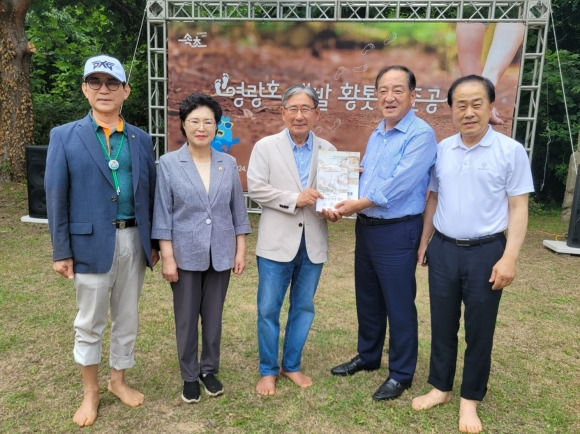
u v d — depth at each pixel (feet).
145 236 7.93
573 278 16.02
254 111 22.03
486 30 19.94
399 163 8.09
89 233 7.44
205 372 8.95
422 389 9.18
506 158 7.30
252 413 8.38
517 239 7.42
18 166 26.86
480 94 7.14
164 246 8.07
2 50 25.82
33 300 12.98
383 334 9.60
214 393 8.79
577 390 9.29
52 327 11.41
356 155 8.34
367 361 9.70
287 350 9.34
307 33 21.08
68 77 37.35
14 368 9.61
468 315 7.84
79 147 7.35
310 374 9.73
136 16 29.40
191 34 21.81
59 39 35.53
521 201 7.39
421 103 20.86
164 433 7.82
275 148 8.52
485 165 7.41
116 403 8.55
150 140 8.25
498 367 10.11
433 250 8.10
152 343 10.80
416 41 20.43
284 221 8.58
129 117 33.14
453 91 7.42
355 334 11.57
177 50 22.06
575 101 28.12
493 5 20.13
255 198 8.61
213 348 8.80
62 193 7.30
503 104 20.43
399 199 8.27
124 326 8.26
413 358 8.86
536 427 8.12
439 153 8.05
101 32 30.22
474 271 7.63
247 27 21.39
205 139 7.98
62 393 8.82
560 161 30.01
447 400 8.71
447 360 8.37
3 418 8.07
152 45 29.78
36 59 40.16
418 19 20.20
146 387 9.11
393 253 8.45
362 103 21.21
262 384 9.04
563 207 25.34
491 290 7.63
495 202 7.49
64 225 7.38
